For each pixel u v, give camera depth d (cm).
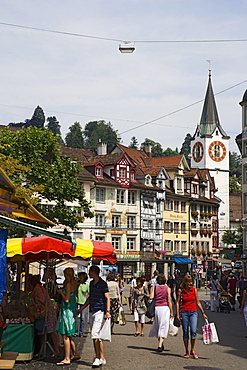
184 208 8662
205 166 12319
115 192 7256
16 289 1839
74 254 1406
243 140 6638
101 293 1291
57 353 1405
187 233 8631
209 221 9350
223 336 1916
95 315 1280
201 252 8931
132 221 7519
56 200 3875
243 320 2611
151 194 7869
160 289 1545
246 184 6588
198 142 12481
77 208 3731
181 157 8719
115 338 1858
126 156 7506
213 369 1246
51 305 1411
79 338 1859
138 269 7469
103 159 7544
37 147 3584
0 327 1305
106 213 7112
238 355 1466
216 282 3189
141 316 1933
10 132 3744
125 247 7338
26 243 1363
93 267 1309
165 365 1295
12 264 2089
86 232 6769
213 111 12562
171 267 8131
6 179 1209
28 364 1291
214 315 2916
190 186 8844
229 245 10819
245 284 1984
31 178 3597
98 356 1279
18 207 1441
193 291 1437
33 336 1359
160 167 8181
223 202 11788
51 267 1753
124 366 1277
